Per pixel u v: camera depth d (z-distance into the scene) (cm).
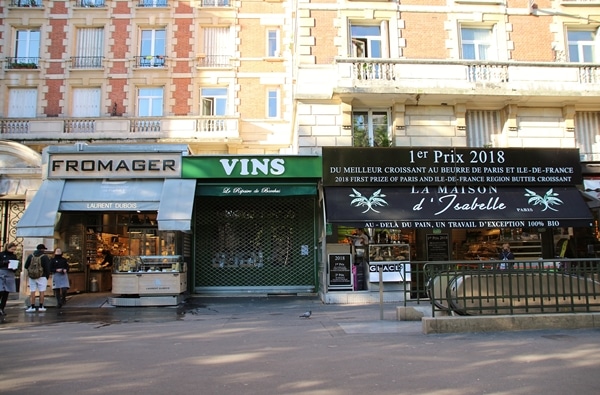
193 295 1419
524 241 1475
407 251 1326
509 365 524
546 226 1273
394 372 504
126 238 1591
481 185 1347
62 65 2111
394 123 1433
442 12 1505
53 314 1107
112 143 1941
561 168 1367
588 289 786
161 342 703
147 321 972
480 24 1529
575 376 479
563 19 1538
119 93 2102
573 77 1461
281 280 1449
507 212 1285
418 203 1289
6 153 1387
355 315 997
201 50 2150
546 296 773
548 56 1515
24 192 1370
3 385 472
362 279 1335
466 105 1464
